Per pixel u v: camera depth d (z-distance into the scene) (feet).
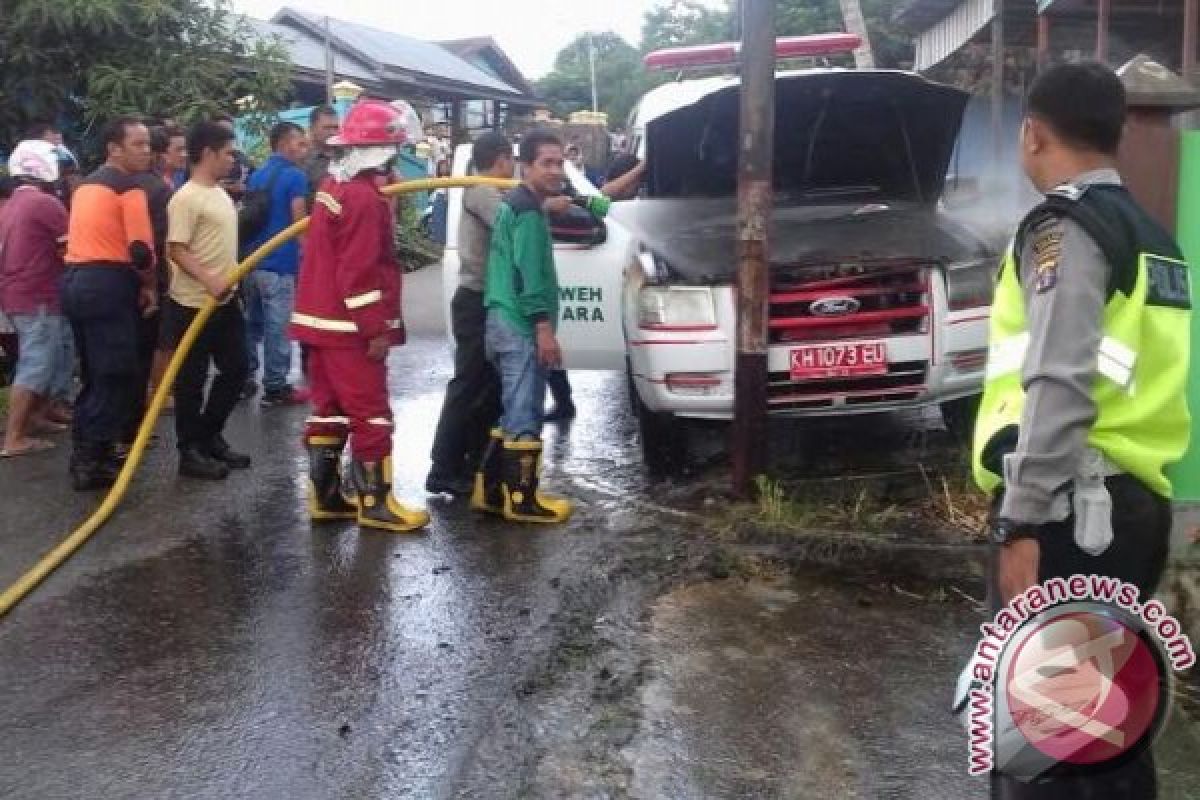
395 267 16.52
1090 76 7.16
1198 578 12.44
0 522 17.31
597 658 12.30
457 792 9.85
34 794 9.91
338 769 10.23
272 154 24.61
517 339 16.12
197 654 12.63
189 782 10.06
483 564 15.11
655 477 19.07
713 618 13.23
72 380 23.97
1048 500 6.63
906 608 13.39
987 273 17.66
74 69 36.63
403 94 70.59
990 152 33.58
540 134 15.76
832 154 20.88
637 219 19.99
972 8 41.52
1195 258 12.54
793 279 17.22
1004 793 7.29
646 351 17.48
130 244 18.10
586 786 9.91
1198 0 28.94
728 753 10.38
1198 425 12.53
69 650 12.80
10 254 20.51
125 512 17.67
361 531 16.61
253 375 26.55
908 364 17.12
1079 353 6.56
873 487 17.62
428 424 23.43
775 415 17.28
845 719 10.93
